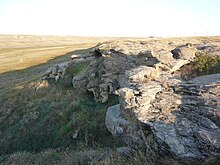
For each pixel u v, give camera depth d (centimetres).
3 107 2031
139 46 1897
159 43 2058
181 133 639
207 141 586
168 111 746
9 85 3106
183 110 741
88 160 907
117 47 1842
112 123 1042
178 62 1268
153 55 1402
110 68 1638
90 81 1753
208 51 1488
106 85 1598
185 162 596
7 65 4919
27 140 1536
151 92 857
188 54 1357
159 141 640
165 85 927
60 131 1450
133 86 935
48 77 2305
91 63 1900
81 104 1636
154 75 1076
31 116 1744
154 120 711
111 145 1091
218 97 765
